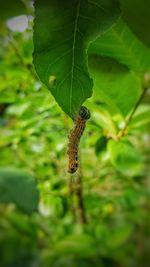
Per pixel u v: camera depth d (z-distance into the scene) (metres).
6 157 0.35
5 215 0.38
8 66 0.30
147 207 0.41
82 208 0.34
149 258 0.44
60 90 0.10
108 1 0.10
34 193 0.22
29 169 0.34
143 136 0.37
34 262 0.44
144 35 0.12
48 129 0.28
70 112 0.10
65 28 0.10
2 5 0.12
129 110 0.17
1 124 0.36
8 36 0.26
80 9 0.10
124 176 0.33
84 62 0.10
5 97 0.29
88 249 0.35
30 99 0.27
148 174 0.39
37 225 0.38
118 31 0.14
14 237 0.42
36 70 0.10
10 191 0.21
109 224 0.42
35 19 0.10
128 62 0.15
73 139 0.12
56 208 0.33
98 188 0.34
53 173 0.33
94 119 0.23
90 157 0.33
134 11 0.11
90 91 0.10
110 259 0.39
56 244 0.35
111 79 0.15
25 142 0.33
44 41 0.10
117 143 0.24
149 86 0.17
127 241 0.44
